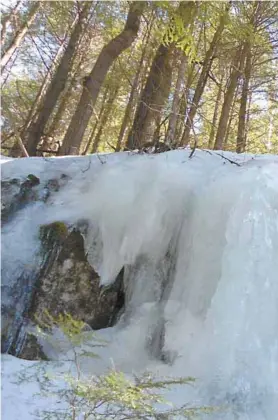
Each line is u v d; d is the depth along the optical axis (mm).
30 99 12219
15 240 3854
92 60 13359
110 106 11773
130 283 3721
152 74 6840
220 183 3484
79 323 2219
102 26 11016
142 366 3072
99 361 3184
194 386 2570
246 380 2521
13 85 12508
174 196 3758
